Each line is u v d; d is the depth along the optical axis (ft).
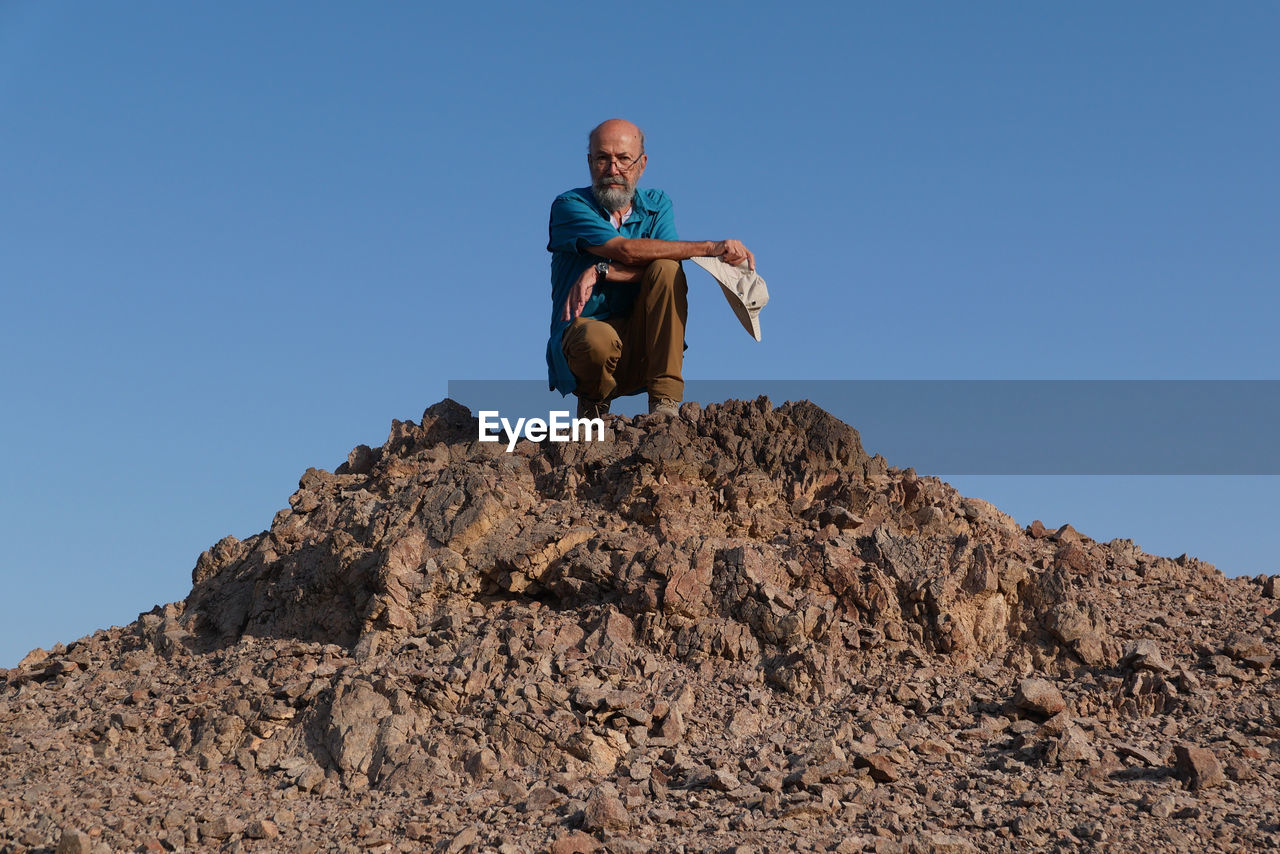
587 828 11.41
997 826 11.42
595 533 14.35
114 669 14.33
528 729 12.48
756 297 15.76
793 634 13.38
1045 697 12.75
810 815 11.59
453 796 12.03
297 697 13.01
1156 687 13.00
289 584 14.58
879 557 14.07
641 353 16.28
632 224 16.31
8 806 11.90
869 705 12.89
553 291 16.31
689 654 13.33
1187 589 14.84
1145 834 11.25
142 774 12.39
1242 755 12.20
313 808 12.03
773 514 14.87
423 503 14.71
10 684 14.53
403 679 12.95
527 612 13.74
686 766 12.22
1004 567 13.93
